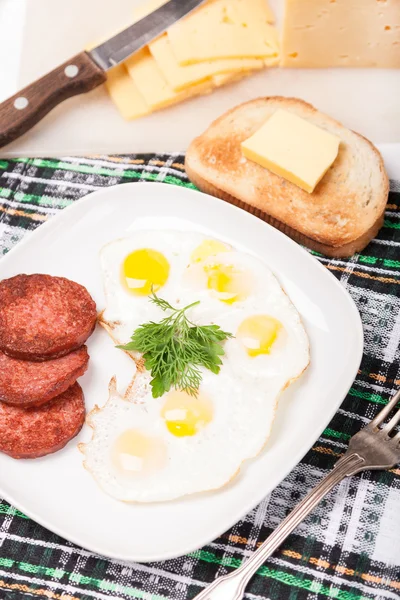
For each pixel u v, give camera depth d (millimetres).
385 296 750
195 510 672
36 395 677
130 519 673
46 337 697
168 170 808
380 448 693
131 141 820
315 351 713
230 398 686
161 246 733
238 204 783
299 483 702
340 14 797
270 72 839
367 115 824
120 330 714
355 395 724
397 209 775
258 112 803
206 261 727
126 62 834
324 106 829
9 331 698
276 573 679
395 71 838
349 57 831
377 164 771
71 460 690
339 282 715
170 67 819
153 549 662
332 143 759
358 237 748
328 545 683
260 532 690
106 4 873
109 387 694
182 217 756
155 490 672
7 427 684
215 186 781
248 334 699
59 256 749
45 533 696
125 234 756
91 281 745
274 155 759
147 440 679
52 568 688
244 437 677
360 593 672
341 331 714
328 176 773
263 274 721
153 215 758
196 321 712
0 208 798
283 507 696
